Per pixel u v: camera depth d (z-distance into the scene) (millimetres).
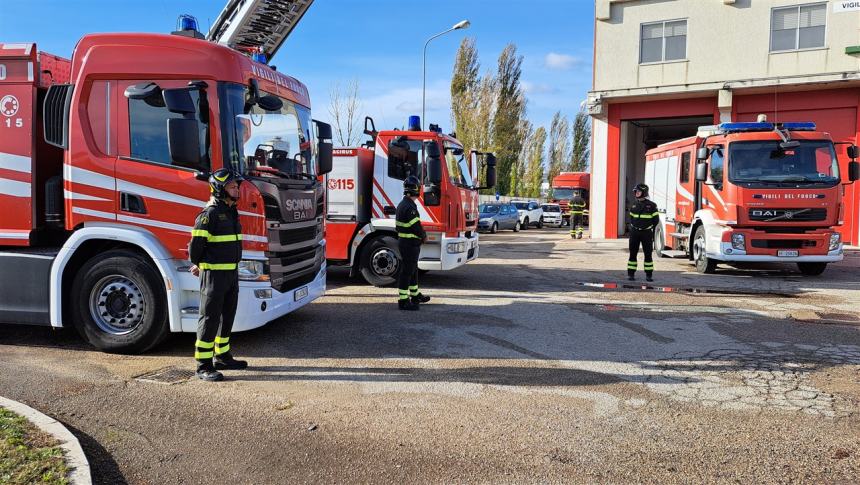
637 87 20922
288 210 6531
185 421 4473
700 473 3676
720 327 7555
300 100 7406
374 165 10453
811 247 11508
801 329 7445
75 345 6590
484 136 40062
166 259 5902
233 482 3580
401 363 5977
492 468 3746
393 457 3898
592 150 22359
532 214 34625
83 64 5996
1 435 3859
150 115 5914
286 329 7414
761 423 4445
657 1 20531
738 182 11531
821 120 19016
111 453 3939
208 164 5832
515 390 5184
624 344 6719
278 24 13148
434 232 10203
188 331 6012
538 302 9320
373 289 10531
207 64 5867
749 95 19781
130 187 5941
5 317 6273
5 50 6207
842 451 3969
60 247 6441
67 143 6012
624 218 23062
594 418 4551
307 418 4543
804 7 18703
